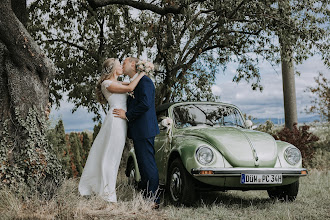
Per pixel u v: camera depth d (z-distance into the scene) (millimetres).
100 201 4453
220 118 6098
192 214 4480
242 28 10156
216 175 4656
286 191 5336
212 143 5016
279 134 10148
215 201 5344
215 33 9328
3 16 4480
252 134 5305
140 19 9242
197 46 9539
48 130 5148
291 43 7875
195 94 11266
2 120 4695
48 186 4613
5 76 4789
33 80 4828
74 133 10992
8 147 4594
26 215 3844
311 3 8531
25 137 4672
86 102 9234
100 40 10172
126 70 5027
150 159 4773
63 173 4957
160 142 6004
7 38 4551
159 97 9812
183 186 4891
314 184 7082
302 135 10180
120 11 9289
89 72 9594
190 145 4930
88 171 4750
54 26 9961
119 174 9102
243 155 4875
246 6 7812
